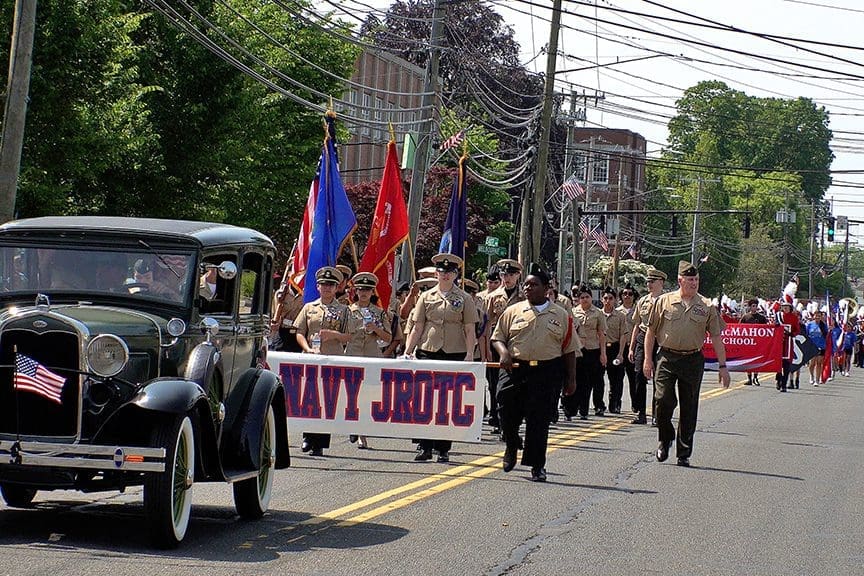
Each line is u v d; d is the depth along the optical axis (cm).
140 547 984
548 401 1471
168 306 1048
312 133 4778
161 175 3650
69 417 970
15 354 970
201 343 1062
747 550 1086
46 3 2730
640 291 8906
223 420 1117
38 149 2820
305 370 1612
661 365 1695
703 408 2797
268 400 1145
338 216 2070
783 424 2445
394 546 1039
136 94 3136
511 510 1252
